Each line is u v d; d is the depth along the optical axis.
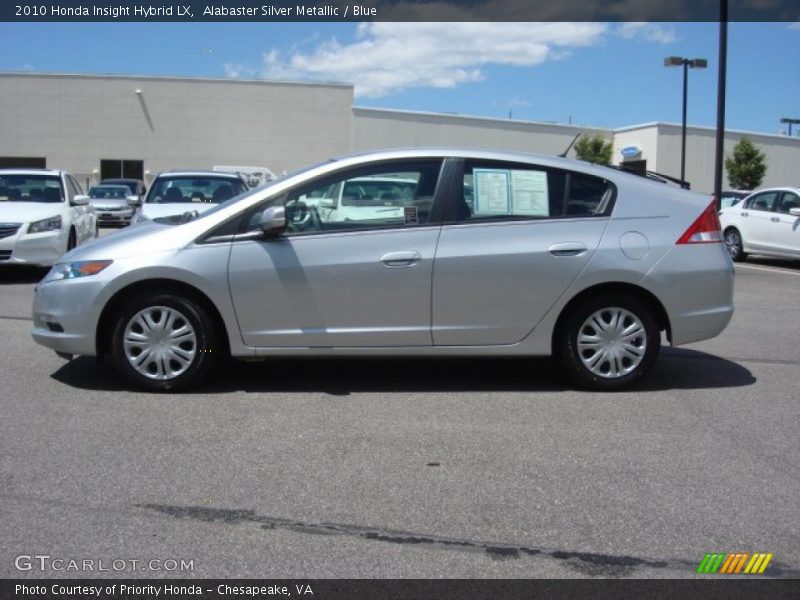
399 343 5.99
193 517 3.96
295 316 5.91
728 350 7.87
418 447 4.95
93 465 4.58
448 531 3.85
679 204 6.22
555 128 42.84
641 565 3.56
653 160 41.06
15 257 11.36
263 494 4.23
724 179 42.47
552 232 6.02
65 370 6.61
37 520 3.90
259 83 42.66
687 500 4.23
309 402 5.86
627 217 6.12
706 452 4.94
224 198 13.05
